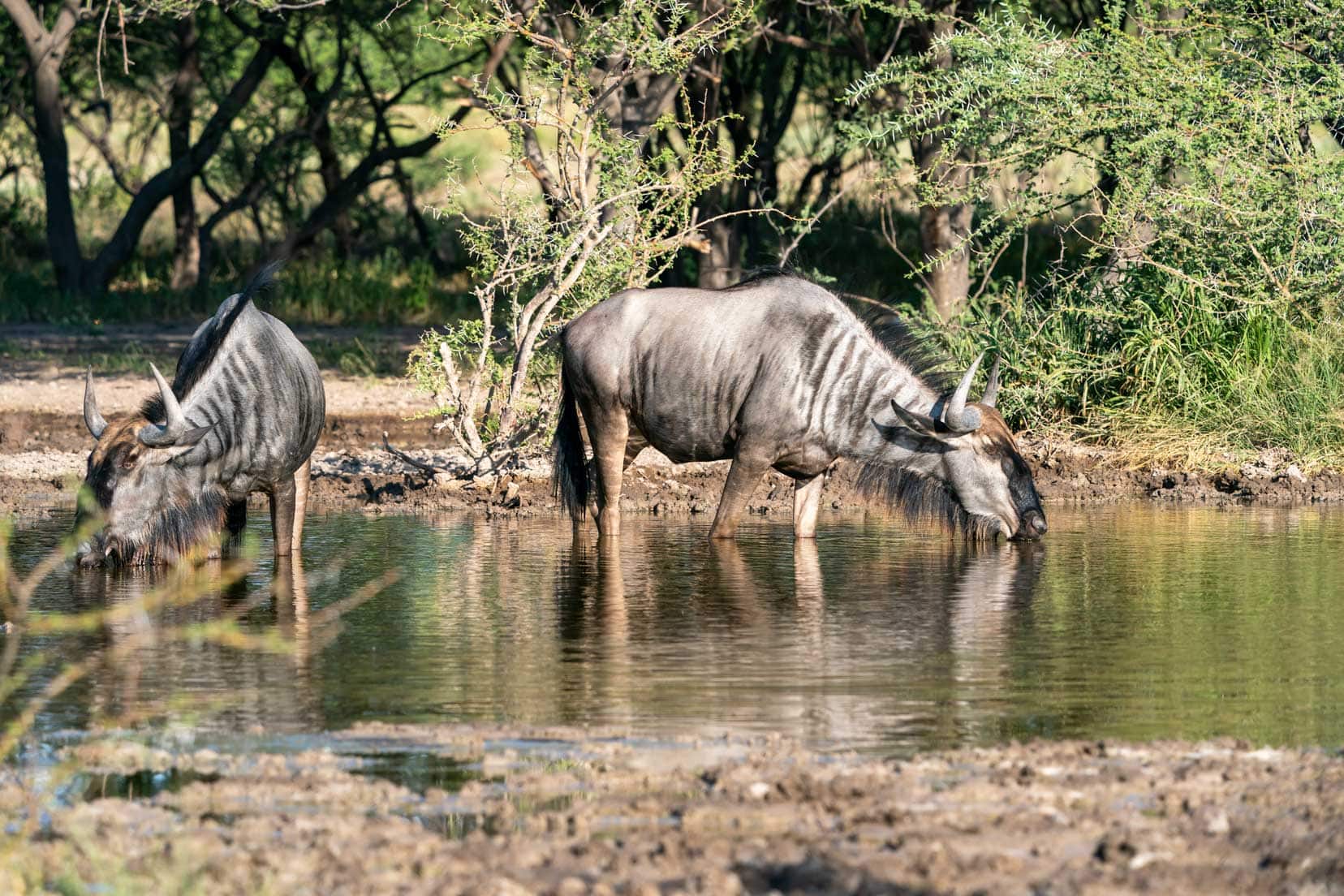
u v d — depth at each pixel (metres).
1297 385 56.31
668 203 52.94
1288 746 24.17
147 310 102.00
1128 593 35.66
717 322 42.03
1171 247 59.34
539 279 54.06
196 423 37.50
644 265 52.50
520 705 26.47
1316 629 31.89
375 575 38.06
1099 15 77.62
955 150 60.44
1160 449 55.69
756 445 41.81
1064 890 18.89
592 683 27.84
